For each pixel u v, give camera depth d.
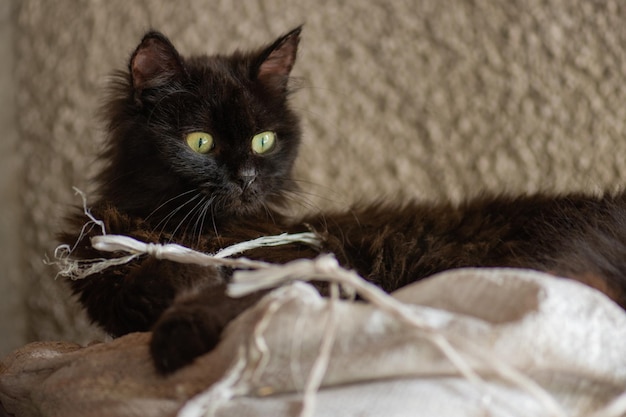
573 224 0.59
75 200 0.81
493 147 0.80
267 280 0.44
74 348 0.55
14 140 0.83
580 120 0.79
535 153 0.80
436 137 0.81
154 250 0.51
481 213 0.63
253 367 0.44
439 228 0.62
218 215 0.63
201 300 0.49
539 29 0.79
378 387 0.44
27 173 0.83
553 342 0.44
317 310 0.45
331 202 0.78
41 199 0.83
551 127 0.80
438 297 0.46
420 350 0.44
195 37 0.81
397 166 0.81
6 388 0.52
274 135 0.65
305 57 0.81
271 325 0.45
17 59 0.82
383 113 0.82
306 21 0.81
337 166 0.82
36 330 0.84
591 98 0.79
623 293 0.51
